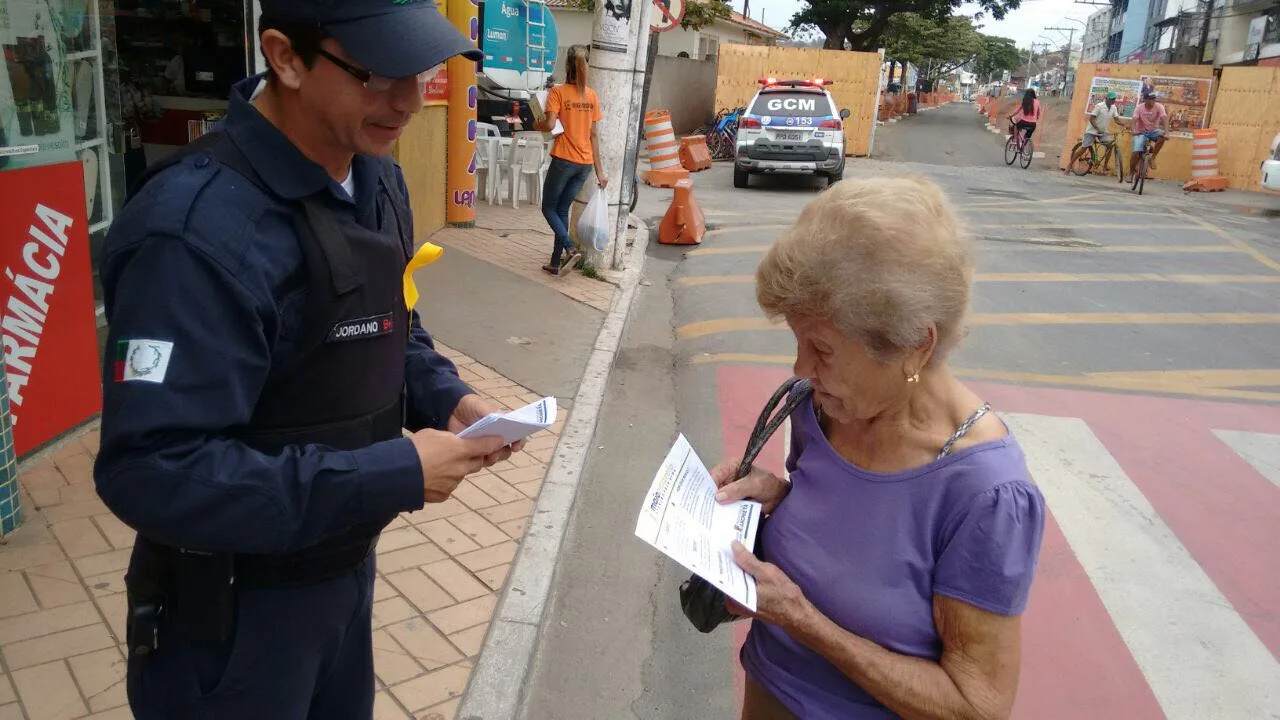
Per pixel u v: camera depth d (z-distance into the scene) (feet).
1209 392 21.45
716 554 5.11
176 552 5.03
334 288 4.91
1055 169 72.23
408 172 26.68
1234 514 15.39
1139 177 57.93
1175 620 12.30
